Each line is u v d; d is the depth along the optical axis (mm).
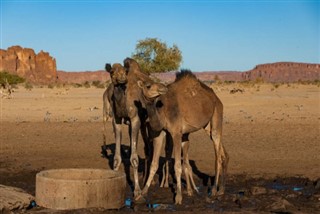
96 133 19344
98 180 8797
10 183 11875
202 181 11891
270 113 26828
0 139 18156
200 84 10320
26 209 8922
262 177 12203
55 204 8750
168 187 11156
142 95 9195
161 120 9156
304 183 11641
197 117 9734
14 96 47812
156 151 9844
